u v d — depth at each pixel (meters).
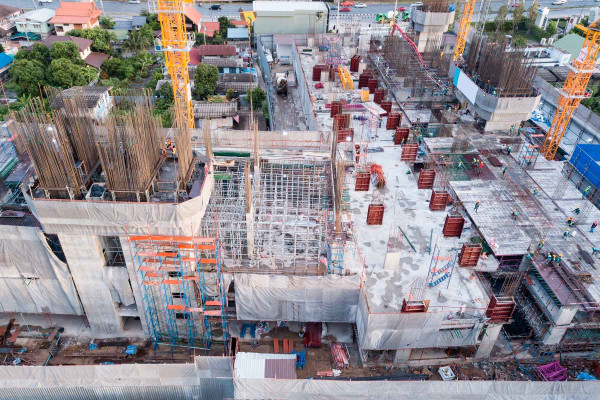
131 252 45.44
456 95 86.50
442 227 57.41
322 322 53.03
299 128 95.00
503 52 76.81
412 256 52.88
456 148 69.56
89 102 83.75
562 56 113.69
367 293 48.16
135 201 44.28
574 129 92.00
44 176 42.38
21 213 49.25
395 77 91.69
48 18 131.50
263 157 63.09
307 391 41.81
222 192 57.47
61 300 50.97
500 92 72.94
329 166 63.06
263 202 55.06
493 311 44.78
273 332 52.75
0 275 48.84
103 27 136.50
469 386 41.19
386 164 69.12
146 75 118.56
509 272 51.59
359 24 126.00
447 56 104.19
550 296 47.84
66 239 44.81
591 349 50.06
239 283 47.81
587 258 51.38
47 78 105.94
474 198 60.66
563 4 169.62
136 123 42.53
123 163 42.22
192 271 47.72
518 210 58.56
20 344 51.94
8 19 135.38
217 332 52.84
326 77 93.31
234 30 137.62
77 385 43.66
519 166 67.88
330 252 51.03
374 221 57.09
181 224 44.00
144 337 52.94
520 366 48.97
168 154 51.56
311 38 115.25
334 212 55.00
